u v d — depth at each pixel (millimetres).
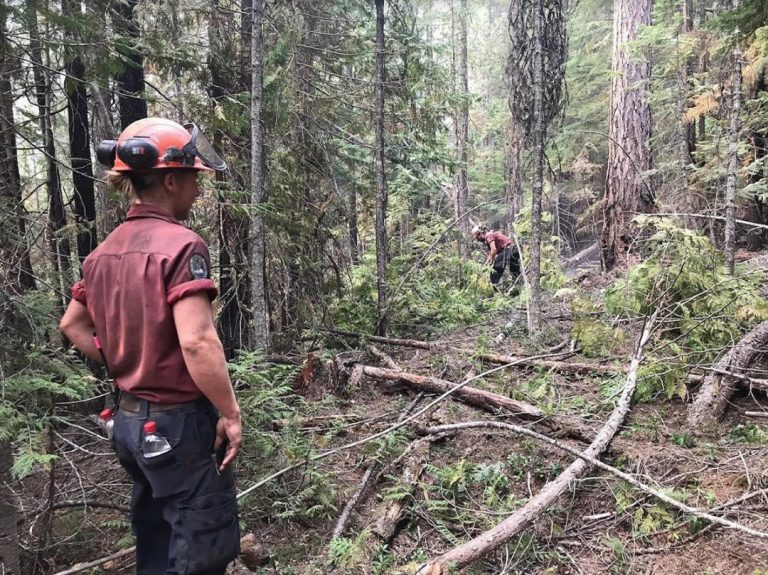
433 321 8055
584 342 5543
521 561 3047
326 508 3615
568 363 5547
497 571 2992
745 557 2834
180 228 1866
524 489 3721
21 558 3076
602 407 4621
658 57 12305
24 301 3029
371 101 8078
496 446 4230
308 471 3680
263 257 5312
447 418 4746
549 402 4758
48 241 4691
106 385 3613
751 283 5418
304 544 3328
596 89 17375
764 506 3125
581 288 9031
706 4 12281
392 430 4121
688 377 4668
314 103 7301
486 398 4812
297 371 5355
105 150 1980
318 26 7594
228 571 3033
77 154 5250
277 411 4531
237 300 6000
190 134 2008
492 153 18703
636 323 5926
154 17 5336
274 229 6156
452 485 3709
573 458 3939
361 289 8328
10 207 3396
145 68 6023
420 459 4035
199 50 5871
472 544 2938
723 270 5801
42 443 2750
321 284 7266
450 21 17875
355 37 7781
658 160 11805
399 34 7641
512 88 6898
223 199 5406
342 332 7148
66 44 3633
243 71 6031
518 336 6918
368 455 4195
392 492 3658
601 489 3564
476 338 7020
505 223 19172
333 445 4523
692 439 3979
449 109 8664
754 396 4422
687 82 9820
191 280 1761
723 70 8609
